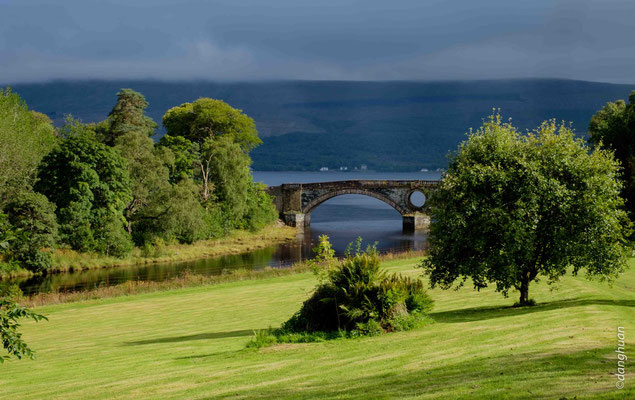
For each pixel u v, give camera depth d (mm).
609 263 24172
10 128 64250
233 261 72062
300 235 99312
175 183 87938
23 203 60438
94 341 26719
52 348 25422
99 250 68875
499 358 13422
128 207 77125
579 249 23688
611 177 24750
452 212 24484
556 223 24203
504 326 18516
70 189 66625
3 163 61594
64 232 67250
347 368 14117
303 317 20875
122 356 20578
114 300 42031
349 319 19750
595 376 10719
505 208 24094
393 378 12477
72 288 54531
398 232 104062
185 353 19719
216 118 105688
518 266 24234
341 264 21344
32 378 17594
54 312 37844
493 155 25125
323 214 145625
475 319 21953
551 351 13633
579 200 23797
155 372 16125
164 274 62406
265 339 19031
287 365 15227
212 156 92250
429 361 14016
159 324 31094
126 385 14492
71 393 14250
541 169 24531
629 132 68625
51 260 62688
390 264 50094
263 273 50156
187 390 13305
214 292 42656
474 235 24359
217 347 20406
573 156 25156
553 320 18844
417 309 21219
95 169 70188
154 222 77250
